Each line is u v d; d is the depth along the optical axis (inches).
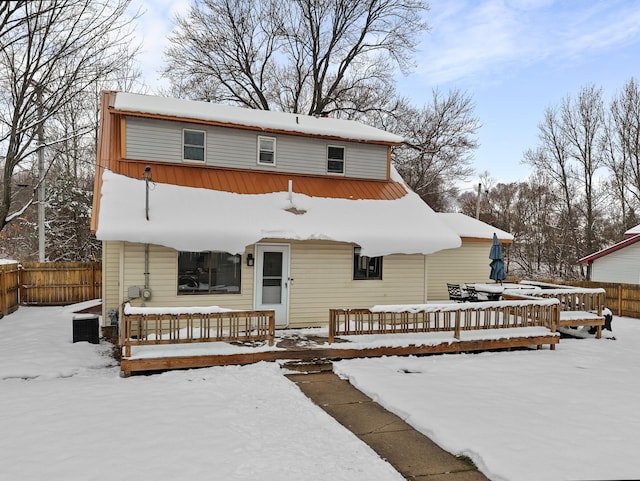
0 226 427.8
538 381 292.8
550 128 1280.8
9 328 428.1
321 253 421.4
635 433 207.0
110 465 165.3
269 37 997.2
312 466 169.5
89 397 242.7
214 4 941.2
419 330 364.8
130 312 287.6
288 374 307.7
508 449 185.6
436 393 259.3
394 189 515.8
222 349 314.7
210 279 385.4
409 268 454.0
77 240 823.7
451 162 1133.1
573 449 187.3
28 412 218.1
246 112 520.4
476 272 644.1
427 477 169.6
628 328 531.5
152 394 250.1
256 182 450.6
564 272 1277.1
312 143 492.7
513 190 1875.0
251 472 162.9
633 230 796.0
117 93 484.7
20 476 155.9
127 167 413.4
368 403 252.7
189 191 402.0
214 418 215.8
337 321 360.5
